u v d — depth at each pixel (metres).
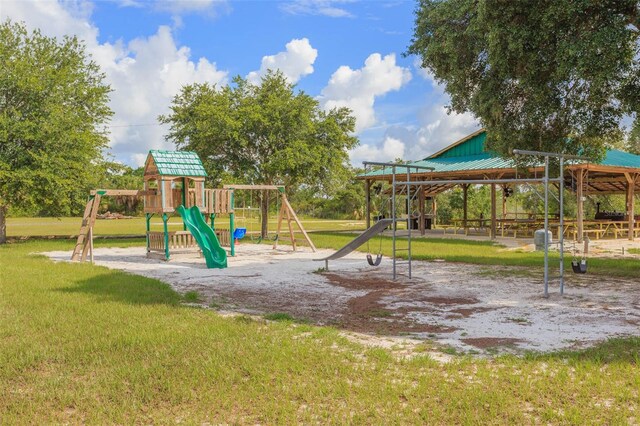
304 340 6.77
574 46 10.04
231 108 28.06
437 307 9.16
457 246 21.50
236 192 29.73
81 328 7.40
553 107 11.77
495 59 11.37
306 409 4.52
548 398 4.71
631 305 9.15
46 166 23.55
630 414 4.29
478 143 30.23
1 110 25.16
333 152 28.14
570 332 7.24
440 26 12.80
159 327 7.46
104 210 62.62
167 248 18.09
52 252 21.42
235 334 7.05
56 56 28.19
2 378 5.43
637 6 10.30
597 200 38.19
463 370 5.55
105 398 4.81
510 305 9.28
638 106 11.16
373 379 5.21
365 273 13.96
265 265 16.17
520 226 28.73
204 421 4.36
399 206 40.72
